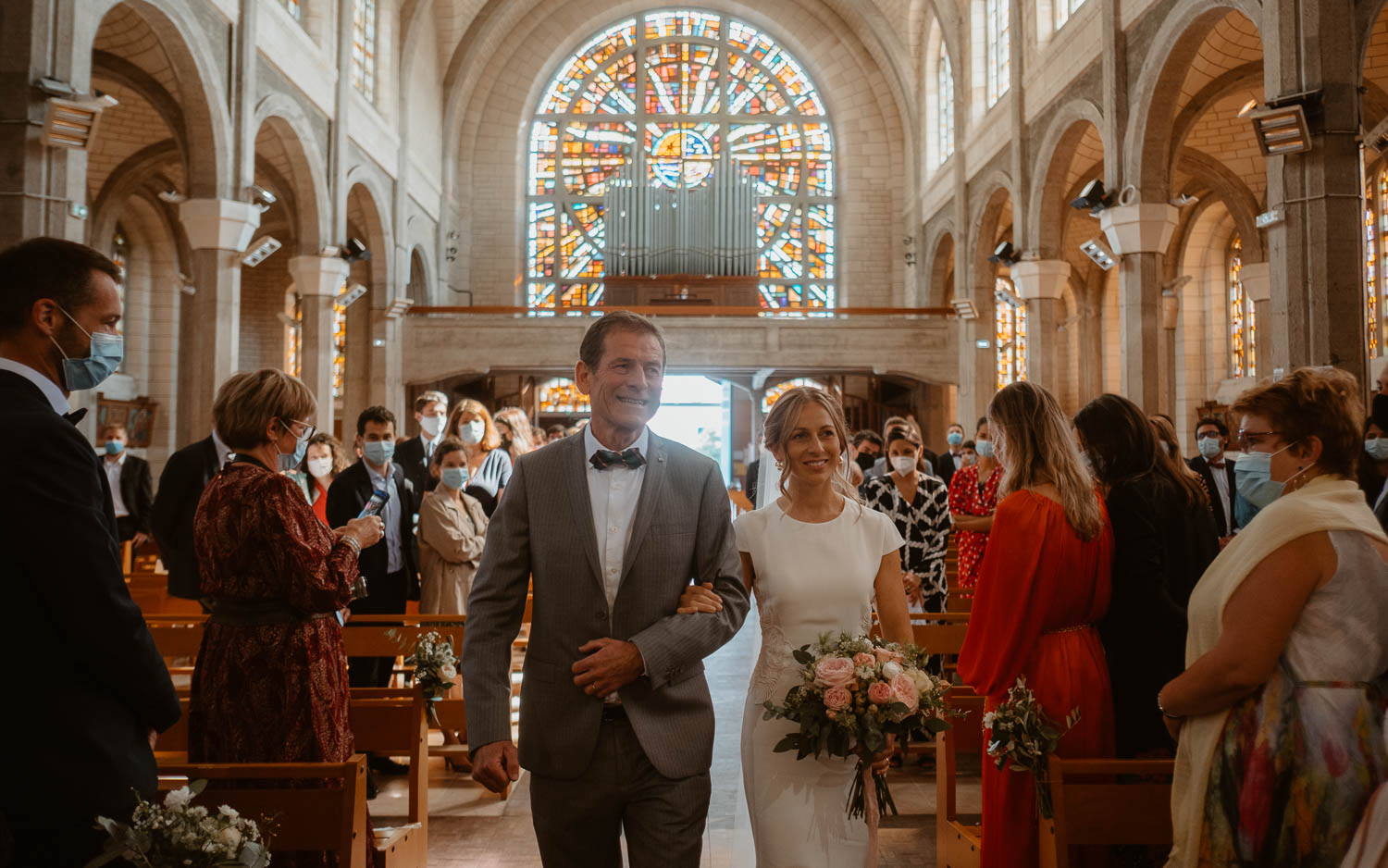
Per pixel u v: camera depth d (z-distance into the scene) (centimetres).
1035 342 1711
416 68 2234
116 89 1642
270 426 294
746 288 2475
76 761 197
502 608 254
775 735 303
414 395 2236
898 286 2567
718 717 695
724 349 2155
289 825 254
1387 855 195
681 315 2175
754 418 2384
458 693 637
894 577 321
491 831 465
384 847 346
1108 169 1402
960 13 2125
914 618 560
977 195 2044
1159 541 306
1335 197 897
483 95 2566
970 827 371
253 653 279
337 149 1717
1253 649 215
